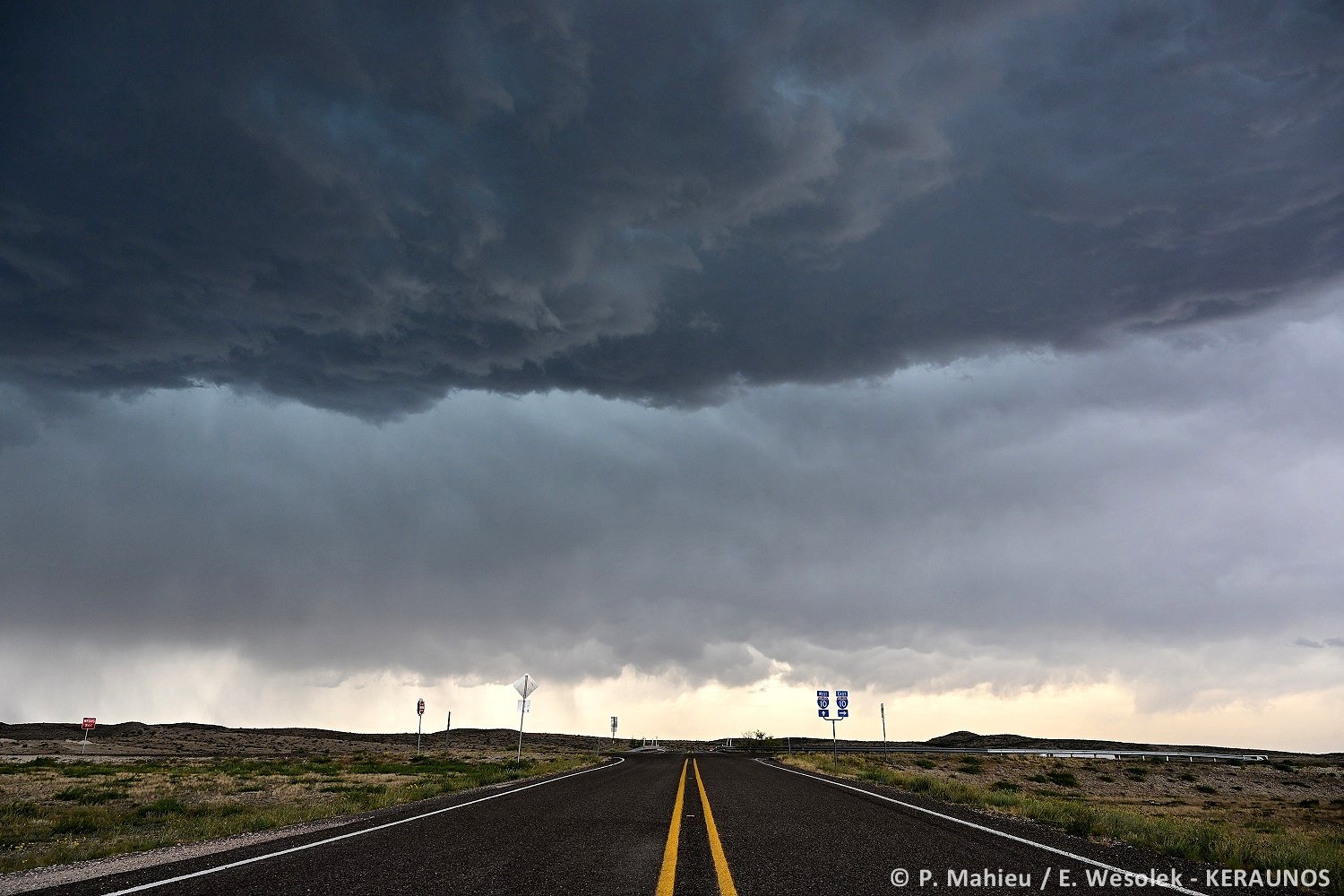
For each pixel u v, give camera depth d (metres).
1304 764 92.50
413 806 19.17
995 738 155.00
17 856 13.16
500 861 10.67
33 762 49.56
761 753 87.75
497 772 37.66
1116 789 58.12
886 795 23.41
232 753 78.25
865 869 10.01
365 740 134.88
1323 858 11.28
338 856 11.17
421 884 9.00
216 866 10.32
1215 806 45.00
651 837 13.21
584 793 23.56
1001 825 15.12
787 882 9.16
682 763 49.84
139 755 66.75
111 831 17.86
